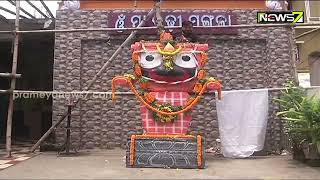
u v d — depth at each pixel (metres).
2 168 7.86
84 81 11.52
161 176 7.00
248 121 9.66
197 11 11.42
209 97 11.41
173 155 7.97
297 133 8.50
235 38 11.53
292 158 9.41
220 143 10.20
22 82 15.03
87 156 9.78
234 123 9.66
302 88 9.10
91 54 11.60
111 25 11.44
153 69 8.48
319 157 8.19
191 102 8.46
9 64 14.97
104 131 11.39
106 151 10.84
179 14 11.37
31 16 12.42
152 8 11.27
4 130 15.02
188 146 8.00
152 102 8.44
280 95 10.38
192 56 8.55
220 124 9.68
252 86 11.57
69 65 11.45
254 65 11.62
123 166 8.16
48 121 15.18
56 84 11.38
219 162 8.85
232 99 9.70
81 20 11.52
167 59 8.42
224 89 11.53
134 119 11.41
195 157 7.93
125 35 11.48
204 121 11.36
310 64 15.41
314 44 15.24
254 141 9.61
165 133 8.40
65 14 11.53
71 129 11.23
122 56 11.53
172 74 8.42
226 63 11.59
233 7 11.73
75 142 11.23
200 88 8.52
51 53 14.85
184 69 8.48
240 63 11.61
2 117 15.02
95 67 11.55
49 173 7.29
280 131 10.63
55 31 9.46
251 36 11.55
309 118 7.91
